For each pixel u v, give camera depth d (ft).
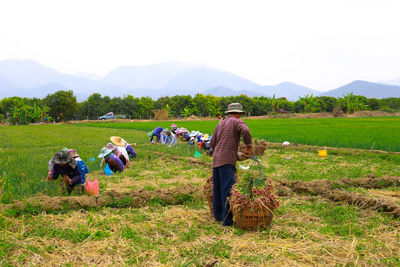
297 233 14.19
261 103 330.75
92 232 14.21
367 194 20.42
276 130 83.61
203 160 35.24
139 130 102.94
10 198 19.04
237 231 14.69
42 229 14.47
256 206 14.42
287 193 20.83
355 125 109.40
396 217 16.19
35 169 28.94
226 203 15.56
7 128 136.77
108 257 11.92
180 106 318.24
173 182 25.34
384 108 310.86
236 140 16.08
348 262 11.31
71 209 17.54
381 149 42.42
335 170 29.30
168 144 50.72
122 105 296.10
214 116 310.04
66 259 11.79
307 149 44.24
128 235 13.83
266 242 13.28
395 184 23.22
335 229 14.62
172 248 12.71
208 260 11.71
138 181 26.03
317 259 11.66
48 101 240.12
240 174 23.29
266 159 36.68
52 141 63.36
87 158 37.17
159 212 17.44
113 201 18.44
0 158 37.91
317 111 345.72
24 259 11.75
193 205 18.90
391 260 11.36
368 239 13.35
